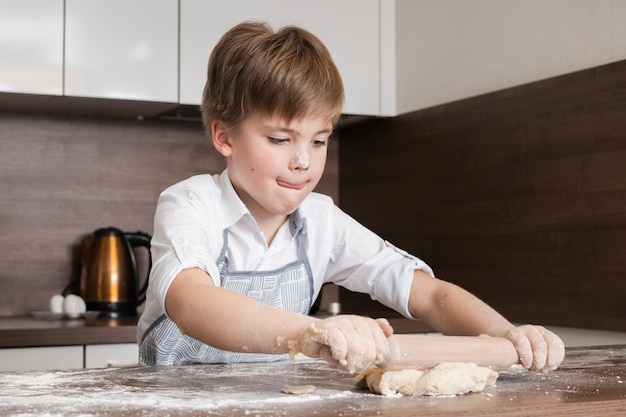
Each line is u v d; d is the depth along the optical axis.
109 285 2.26
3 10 2.10
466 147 2.19
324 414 0.64
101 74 2.19
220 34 2.30
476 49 2.21
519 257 2.02
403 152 2.45
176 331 1.23
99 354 1.96
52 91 2.14
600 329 1.79
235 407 0.68
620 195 1.74
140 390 0.81
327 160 2.76
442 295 1.13
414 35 2.45
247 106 1.01
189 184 1.17
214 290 0.88
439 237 2.30
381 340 0.77
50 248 2.44
